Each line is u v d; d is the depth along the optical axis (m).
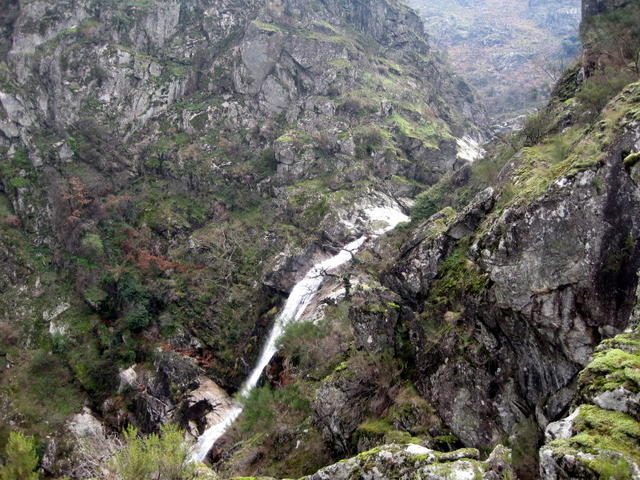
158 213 52.84
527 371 15.77
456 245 20.61
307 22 71.75
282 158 53.88
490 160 37.34
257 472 22.86
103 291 46.81
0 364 41.50
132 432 14.57
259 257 46.88
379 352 21.39
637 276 13.16
